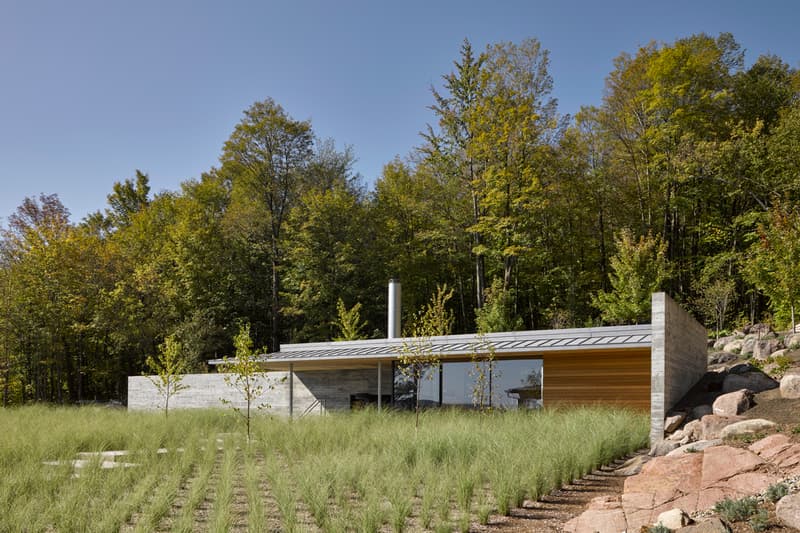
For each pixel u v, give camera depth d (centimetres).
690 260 3164
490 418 1398
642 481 777
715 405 1161
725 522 561
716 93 3102
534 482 812
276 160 4025
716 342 2275
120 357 3825
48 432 1355
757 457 744
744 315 3061
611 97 3203
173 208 4347
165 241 4000
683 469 774
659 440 1193
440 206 3666
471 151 3042
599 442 1031
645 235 3256
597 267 3506
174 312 3606
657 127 3072
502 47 3128
